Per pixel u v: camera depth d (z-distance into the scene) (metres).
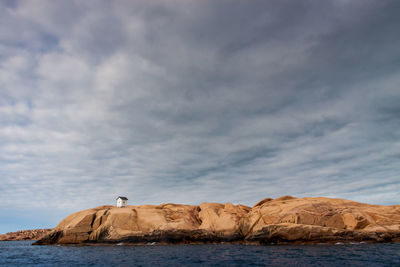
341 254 25.19
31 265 24.48
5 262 26.66
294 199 48.38
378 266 18.86
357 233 36.34
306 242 37.03
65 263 25.08
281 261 22.22
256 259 23.84
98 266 22.72
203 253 29.92
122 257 28.30
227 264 21.61
